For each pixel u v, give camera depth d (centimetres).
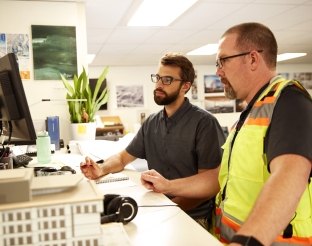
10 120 129
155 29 399
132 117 700
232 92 112
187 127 160
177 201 141
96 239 61
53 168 154
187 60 168
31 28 275
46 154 183
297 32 446
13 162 159
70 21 285
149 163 175
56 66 282
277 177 72
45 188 66
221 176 116
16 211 58
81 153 220
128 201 91
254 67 105
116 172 162
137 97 703
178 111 164
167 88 163
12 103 120
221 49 110
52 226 60
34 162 183
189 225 90
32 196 64
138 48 515
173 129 163
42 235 59
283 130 79
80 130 260
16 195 60
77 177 76
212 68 740
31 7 276
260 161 91
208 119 158
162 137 167
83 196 63
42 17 278
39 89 279
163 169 168
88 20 348
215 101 741
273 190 69
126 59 614
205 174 141
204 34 436
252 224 65
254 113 98
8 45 271
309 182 83
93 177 145
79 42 289
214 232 136
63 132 285
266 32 105
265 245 62
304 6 329
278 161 76
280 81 97
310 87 788
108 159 168
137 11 326
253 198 93
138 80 704
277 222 65
